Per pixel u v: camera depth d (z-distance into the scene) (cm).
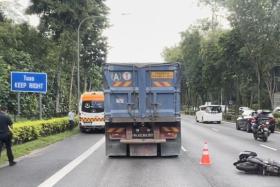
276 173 1377
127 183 1248
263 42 4734
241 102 8269
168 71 1933
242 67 5469
